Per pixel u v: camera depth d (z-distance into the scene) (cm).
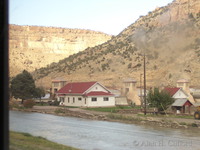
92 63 12244
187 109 5431
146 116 4472
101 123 3769
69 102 6725
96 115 4428
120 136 2708
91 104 6256
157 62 10825
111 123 3781
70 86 7000
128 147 2194
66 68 12556
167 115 4509
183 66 10006
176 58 10531
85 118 4366
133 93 7431
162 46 11369
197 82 9088
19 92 6781
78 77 11400
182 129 3281
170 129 3266
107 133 2881
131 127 3406
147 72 10500
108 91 6606
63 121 3897
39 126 3284
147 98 5044
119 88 8925
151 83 9950
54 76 12044
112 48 13188
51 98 8175
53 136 2641
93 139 2530
